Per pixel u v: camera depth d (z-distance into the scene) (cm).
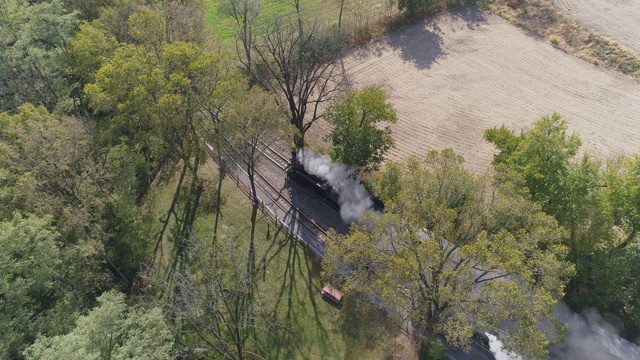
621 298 3866
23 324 3469
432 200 3562
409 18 8781
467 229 3594
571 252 4150
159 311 3500
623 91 6869
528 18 8506
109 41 5834
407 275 3145
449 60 7800
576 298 4122
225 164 5750
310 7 9262
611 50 7469
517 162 4441
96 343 3150
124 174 4819
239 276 3922
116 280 4678
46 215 3794
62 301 3775
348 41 8238
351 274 4062
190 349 3916
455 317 3372
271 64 6775
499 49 7925
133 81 4762
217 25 8819
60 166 4166
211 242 5050
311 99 7119
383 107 5094
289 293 4572
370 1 9112
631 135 6162
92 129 4944
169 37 6094
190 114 4850
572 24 8012
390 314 3588
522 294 3073
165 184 5856
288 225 5238
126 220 4544
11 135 4534
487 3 8981
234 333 4244
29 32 5538
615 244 4441
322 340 4203
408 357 4006
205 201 5575
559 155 4153
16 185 4144
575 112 6594
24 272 3591
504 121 6544
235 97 4809
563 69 7381
